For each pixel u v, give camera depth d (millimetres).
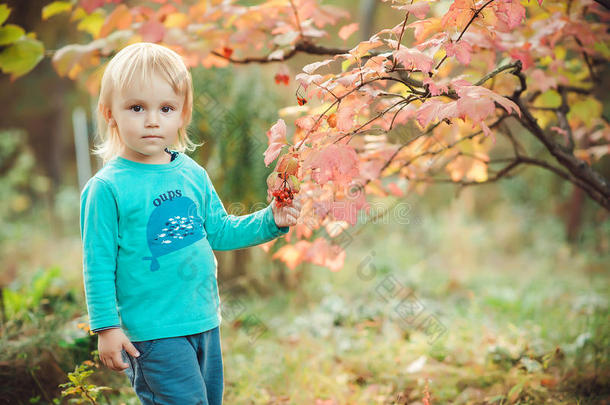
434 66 2037
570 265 5965
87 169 7699
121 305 1632
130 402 2395
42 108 10812
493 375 2770
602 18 2551
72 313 3180
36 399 2387
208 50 2311
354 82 1770
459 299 4648
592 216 6844
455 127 2627
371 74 1760
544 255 6598
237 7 2477
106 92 1666
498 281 5363
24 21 5004
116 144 1794
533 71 2447
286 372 2838
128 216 1612
